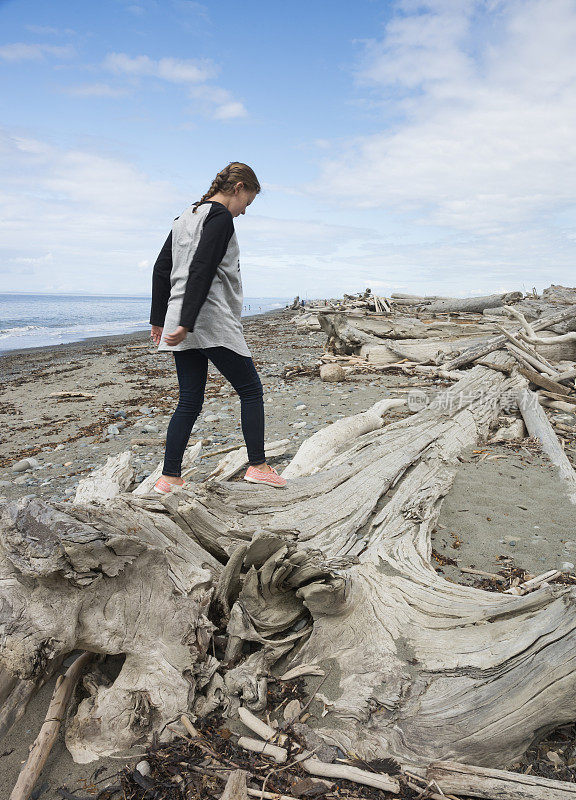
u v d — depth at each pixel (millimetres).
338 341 13680
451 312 19266
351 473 4102
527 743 2045
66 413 9492
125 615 2256
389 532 3432
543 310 16250
